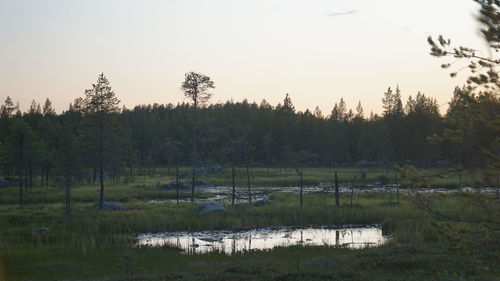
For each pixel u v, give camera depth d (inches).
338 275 579.8
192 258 815.1
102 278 646.5
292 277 561.6
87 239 999.0
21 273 698.8
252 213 1389.0
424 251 686.5
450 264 590.9
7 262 773.3
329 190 2402.8
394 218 1274.6
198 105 2034.9
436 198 261.0
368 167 4256.9
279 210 1416.1
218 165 3750.0
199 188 2694.4
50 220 1242.6
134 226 1204.5
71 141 1649.9
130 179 3147.1
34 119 4685.0
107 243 962.7
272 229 1221.7
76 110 4608.8
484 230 249.3
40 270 717.3
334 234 1130.0
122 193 2233.0
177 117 5605.3
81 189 2415.1
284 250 878.4
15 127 2162.9
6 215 1323.8
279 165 4478.3
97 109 1717.5
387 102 4628.4
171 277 604.7
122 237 1031.6
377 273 588.7
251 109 6181.1
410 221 1130.0
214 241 1043.9
